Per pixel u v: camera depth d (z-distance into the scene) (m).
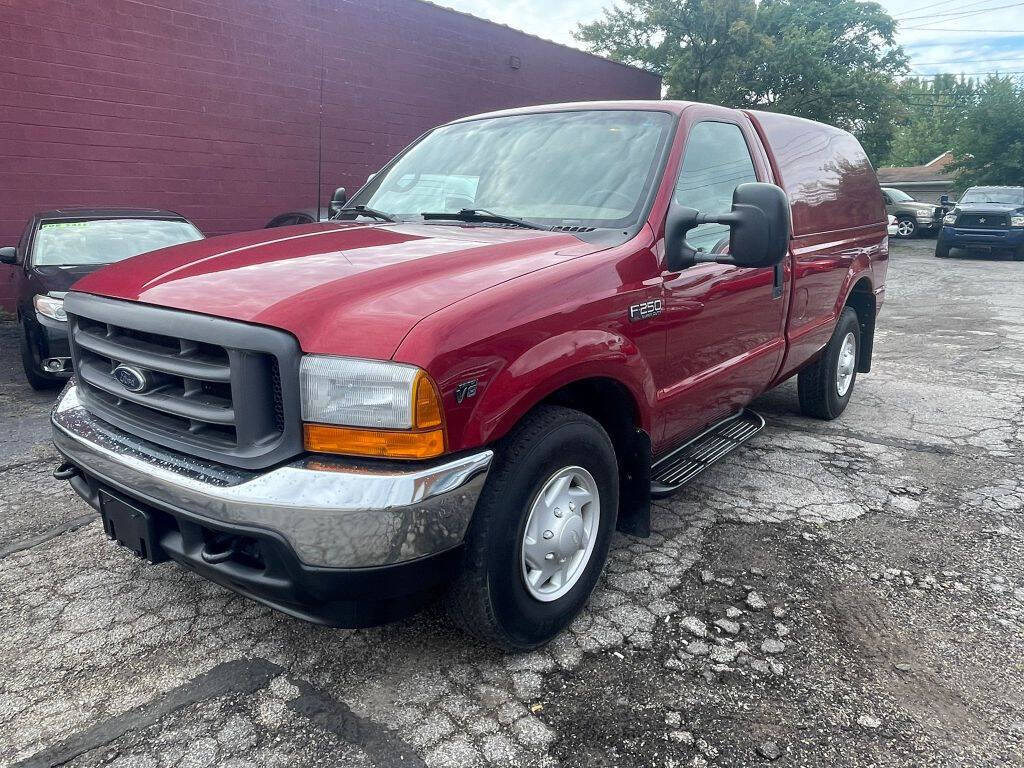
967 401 6.09
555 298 2.47
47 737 2.25
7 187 9.30
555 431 2.47
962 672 2.60
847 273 5.05
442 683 2.50
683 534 3.60
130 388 2.46
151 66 10.30
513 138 3.65
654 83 19.83
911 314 10.89
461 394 2.13
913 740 2.27
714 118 3.70
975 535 3.64
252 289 2.28
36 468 4.43
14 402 5.87
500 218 3.19
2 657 2.63
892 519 3.80
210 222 11.33
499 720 2.33
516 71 15.70
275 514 2.02
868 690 2.49
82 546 3.45
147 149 10.45
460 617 2.43
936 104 51.19
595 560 2.83
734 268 3.54
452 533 2.15
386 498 2.02
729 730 2.30
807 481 4.30
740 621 2.88
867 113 22.92
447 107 14.44
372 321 2.12
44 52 9.34
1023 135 30.16
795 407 5.84
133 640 2.73
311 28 12.00
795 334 4.40
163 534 2.35
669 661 2.63
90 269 6.31
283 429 2.12
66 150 9.71
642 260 2.90
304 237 2.95
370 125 13.16
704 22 21.62
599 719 2.34
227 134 11.27
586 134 3.47
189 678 2.52
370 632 2.79
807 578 3.21
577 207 3.15
